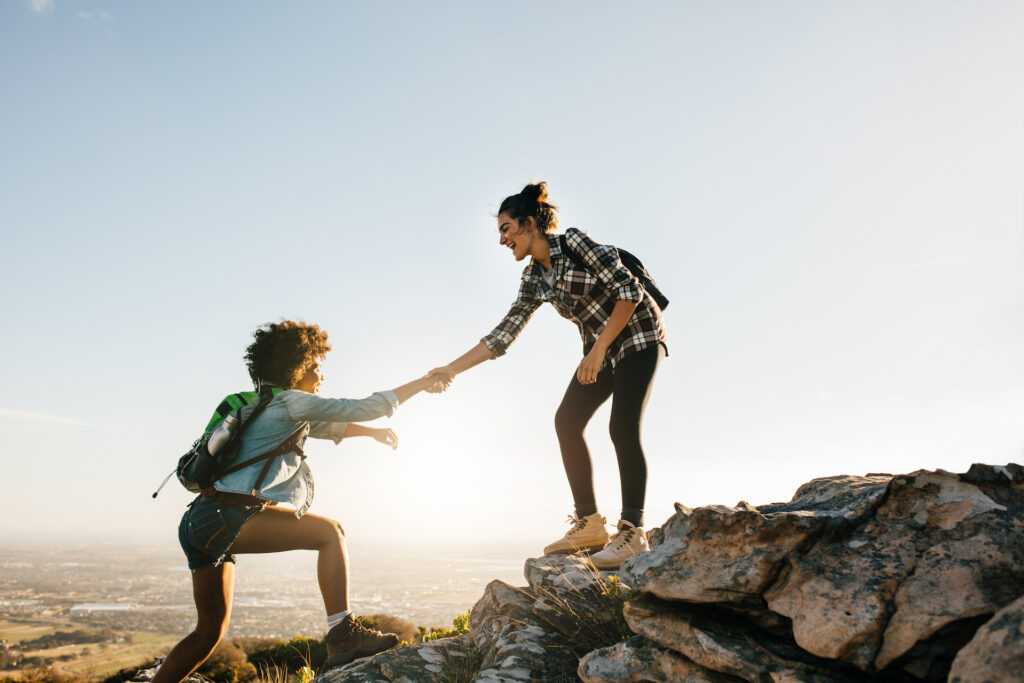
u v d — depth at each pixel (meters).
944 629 1.61
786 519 1.97
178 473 2.91
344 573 3.11
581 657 2.67
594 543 3.38
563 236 3.30
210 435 2.86
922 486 1.96
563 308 3.47
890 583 1.75
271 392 3.00
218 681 9.82
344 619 3.07
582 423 3.46
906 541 1.86
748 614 2.04
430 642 3.13
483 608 3.31
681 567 2.11
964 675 1.35
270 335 3.14
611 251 3.18
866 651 1.69
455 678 2.73
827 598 1.80
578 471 3.44
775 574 1.94
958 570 1.71
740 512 2.04
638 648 2.27
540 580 3.17
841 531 1.96
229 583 2.97
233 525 2.80
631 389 3.15
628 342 3.23
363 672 2.77
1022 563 1.68
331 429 3.43
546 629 2.91
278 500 2.88
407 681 2.66
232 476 2.84
